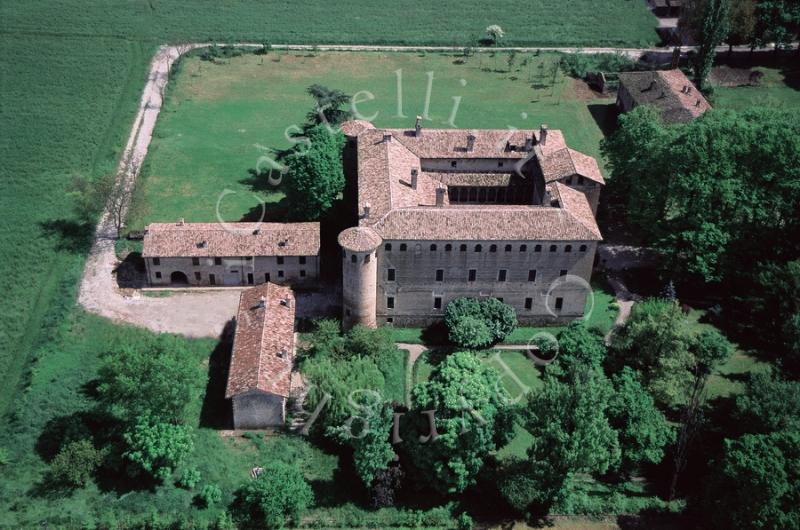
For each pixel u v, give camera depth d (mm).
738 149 109438
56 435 91250
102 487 86688
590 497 88688
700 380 96875
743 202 110000
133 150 151000
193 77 181375
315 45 199000
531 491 84562
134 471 86562
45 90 173625
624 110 166375
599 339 104125
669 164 112500
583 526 86438
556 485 85375
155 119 163000
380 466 84812
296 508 83938
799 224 112188
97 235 125438
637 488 90188
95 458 86688
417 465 86000
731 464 80812
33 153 150000
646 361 99438
